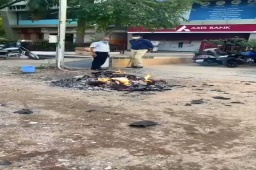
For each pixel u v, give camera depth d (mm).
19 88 9625
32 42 32344
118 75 11586
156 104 7719
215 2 38750
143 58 20312
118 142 4895
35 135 5113
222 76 14031
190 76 13664
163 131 5520
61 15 14219
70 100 7992
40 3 22750
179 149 4652
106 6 15547
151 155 4398
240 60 19906
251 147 4777
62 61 14656
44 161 4102
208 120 6297
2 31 49531
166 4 17922
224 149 4684
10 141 4805
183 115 6672
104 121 6070
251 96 9016
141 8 16438
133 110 7031
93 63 14773
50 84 10461
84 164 4039
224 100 8391
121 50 34500
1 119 6016
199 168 4004
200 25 38750
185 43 40750
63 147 4613
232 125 5961
